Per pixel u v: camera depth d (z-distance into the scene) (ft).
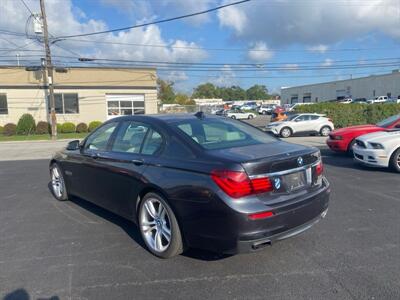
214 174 9.98
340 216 15.67
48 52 77.56
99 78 101.09
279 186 10.41
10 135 88.43
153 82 106.11
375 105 83.56
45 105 97.86
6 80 95.14
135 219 13.08
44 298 9.40
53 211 17.35
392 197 18.79
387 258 11.34
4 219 16.29
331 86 233.76
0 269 11.12
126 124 14.30
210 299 9.16
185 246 11.28
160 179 11.35
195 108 154.30
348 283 9.80
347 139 33.14
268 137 13.79
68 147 17.21
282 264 11.04
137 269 10.94
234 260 11.38
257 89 500.74
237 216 9.54
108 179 14.16
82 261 11.60
